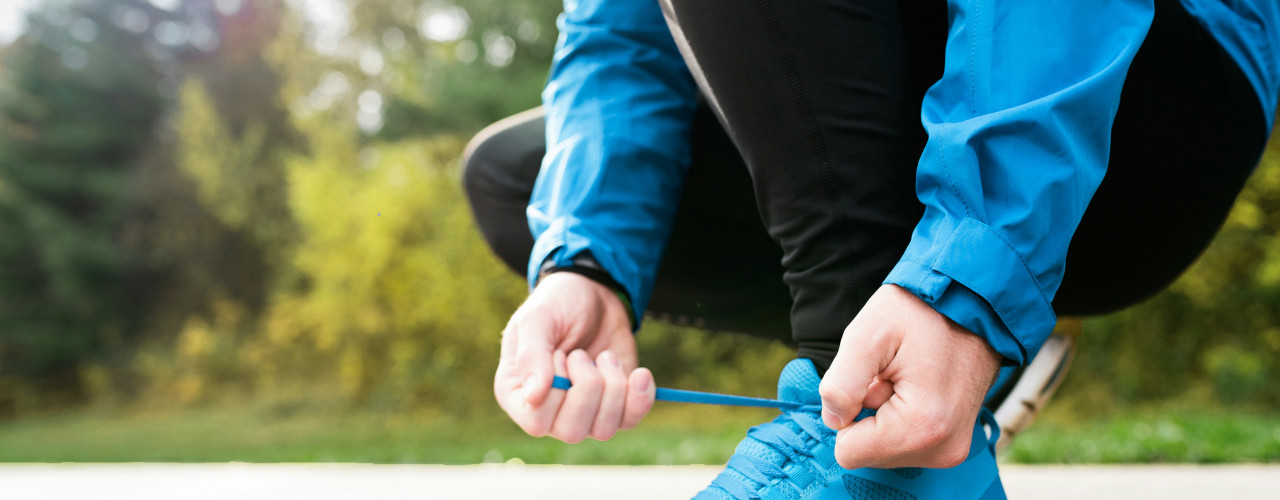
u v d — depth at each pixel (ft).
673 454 10.36
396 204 21.26
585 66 2.08
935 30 1.74
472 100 17.98
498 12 18.04
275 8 40.16
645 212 1.98
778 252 2.39
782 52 1.48
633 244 1.94
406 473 7.01
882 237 1.46
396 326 21.54
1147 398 14.98
